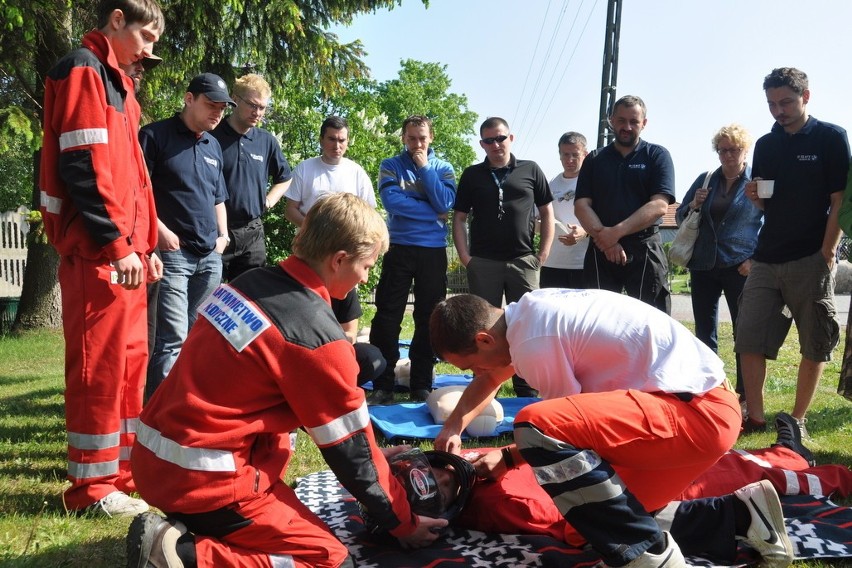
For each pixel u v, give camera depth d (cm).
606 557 227
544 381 251
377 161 1180
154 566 204
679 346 249
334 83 1181
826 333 421
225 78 1069
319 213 230
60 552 263
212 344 219
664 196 491
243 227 515
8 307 1208
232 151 503
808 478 312
